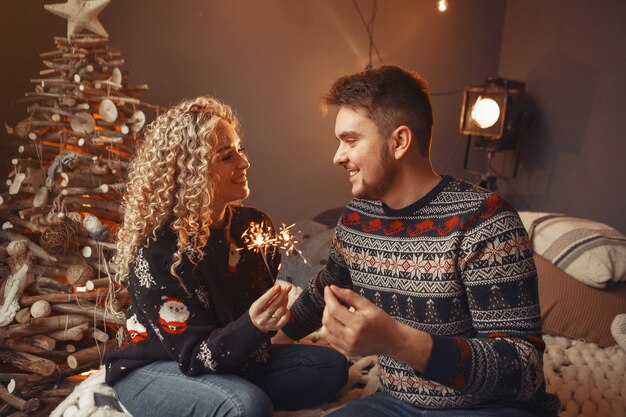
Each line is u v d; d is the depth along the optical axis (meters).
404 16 3.82
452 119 4.11
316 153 3.72
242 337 1.60
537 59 3.87
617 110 3.32
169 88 3.27
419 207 1.45
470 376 1.26
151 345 1.71
